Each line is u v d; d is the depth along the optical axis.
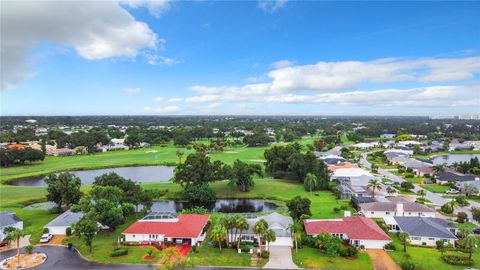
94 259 67.38
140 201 99.69
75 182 104.19
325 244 70.06
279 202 118.50
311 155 144.88
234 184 139.38
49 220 94.06
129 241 76.81
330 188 132.25
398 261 66.12
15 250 72.50
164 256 68.44
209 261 66.12
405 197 117.12
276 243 75.19
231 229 73.81
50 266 64.19
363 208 96.44
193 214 89.75
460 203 109.06
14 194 124.38
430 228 77.25
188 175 121.69
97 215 77.81
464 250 71.56
